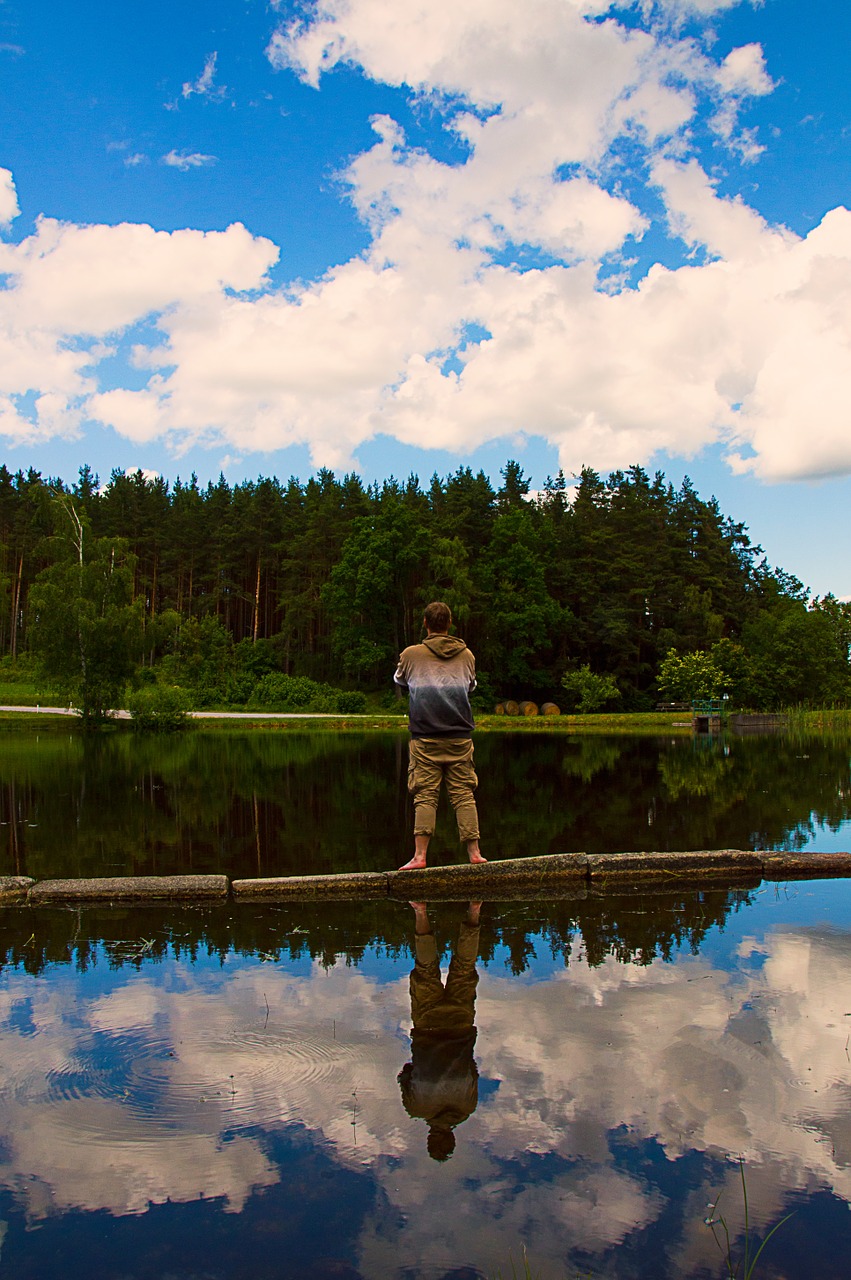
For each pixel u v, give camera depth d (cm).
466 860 496
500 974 292
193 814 729
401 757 1523
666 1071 213
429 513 6009
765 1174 169
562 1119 190
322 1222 154
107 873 469
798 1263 142
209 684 4575
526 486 6569
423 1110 194
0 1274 140
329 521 6125
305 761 1413
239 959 312
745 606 6144
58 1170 172
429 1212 157
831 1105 196
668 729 3164
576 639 5466
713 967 299
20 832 627
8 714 3136
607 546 5900
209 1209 159
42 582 2686
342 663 5412
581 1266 141
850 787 928
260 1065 217
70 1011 256
